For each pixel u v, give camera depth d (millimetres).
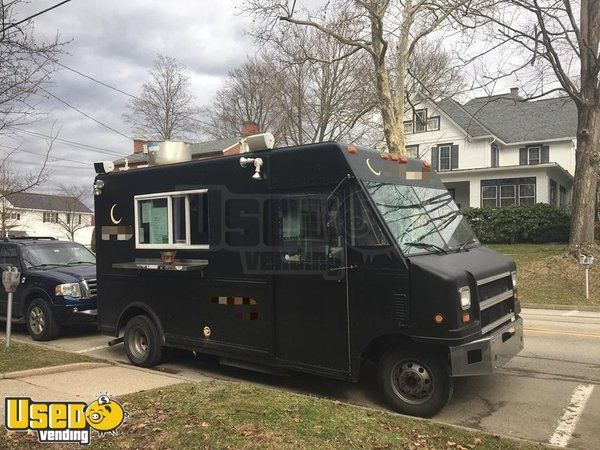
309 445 3916
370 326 5277
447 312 4898
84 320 9453
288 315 5836
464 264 5332
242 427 4211
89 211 64750
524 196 29500
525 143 34094
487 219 27000
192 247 6699
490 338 5164
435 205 6254
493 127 36094
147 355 7238
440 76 30297
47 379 6238
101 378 6293
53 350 7797
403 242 5285
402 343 5340
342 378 5453
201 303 6641
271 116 40094
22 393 5590
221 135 45000
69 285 9430
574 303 13961
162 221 7059
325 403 4988
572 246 17812
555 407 5594
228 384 5613
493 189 30422
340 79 30969
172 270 6812
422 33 18172
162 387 5691
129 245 7488
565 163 33562
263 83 38062
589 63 17234
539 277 16562
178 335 6914
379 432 4289
